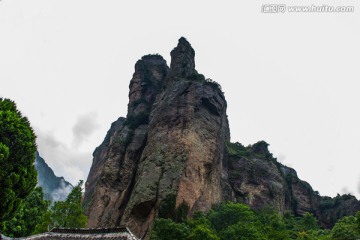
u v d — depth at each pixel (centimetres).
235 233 5794
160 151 7831
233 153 10588
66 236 2441
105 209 8131
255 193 9575
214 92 9338
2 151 3038
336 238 5872
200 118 8475
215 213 6906
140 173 7838
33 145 3434
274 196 9681
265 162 10719
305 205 11081
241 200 9344
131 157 8769
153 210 6900
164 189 6994
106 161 8956
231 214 6844
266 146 11694
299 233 6875
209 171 8000
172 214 6625
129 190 8138
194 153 7744
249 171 10050
